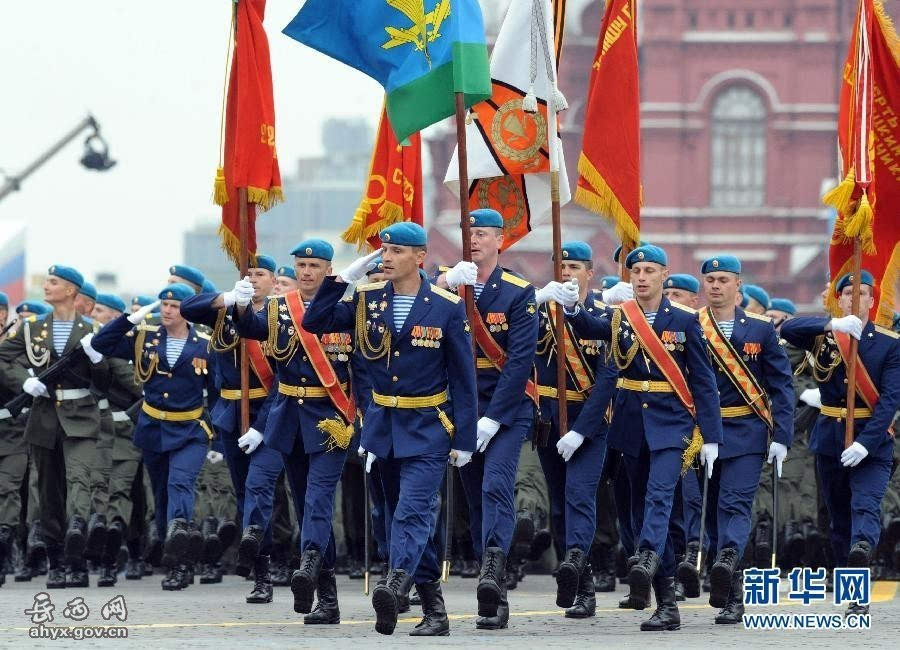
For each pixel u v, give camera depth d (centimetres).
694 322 3059
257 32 3500
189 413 3819
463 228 2966
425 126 3197
